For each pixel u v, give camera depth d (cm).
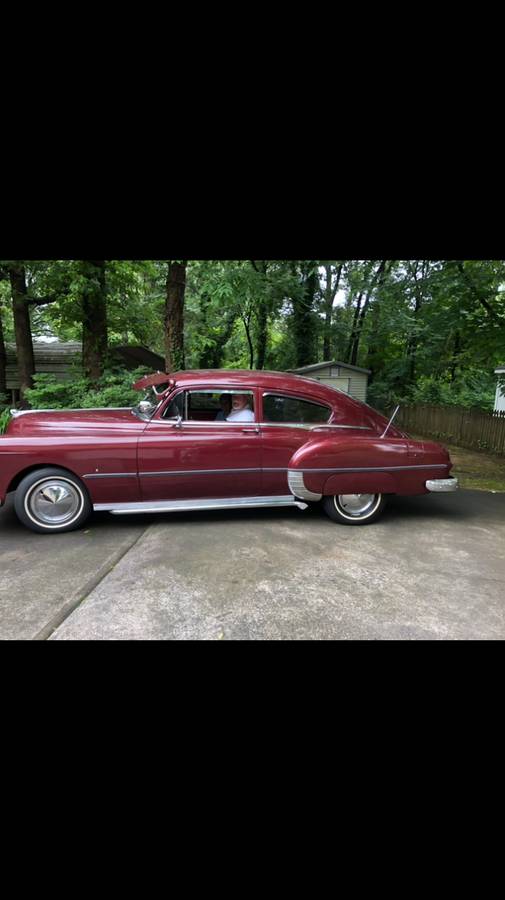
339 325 1850
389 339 1861
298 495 403
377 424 443
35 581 289
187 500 407
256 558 332
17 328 1086
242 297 1005
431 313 880
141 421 408
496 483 650
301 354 1794
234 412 416
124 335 1620
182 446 392
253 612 253
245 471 407
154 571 306
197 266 1032
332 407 431
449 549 364
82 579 293
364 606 263
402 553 352
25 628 233
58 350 1348
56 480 379
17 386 1329
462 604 270
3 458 368
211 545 358
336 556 341
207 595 272
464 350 960
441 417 1133
